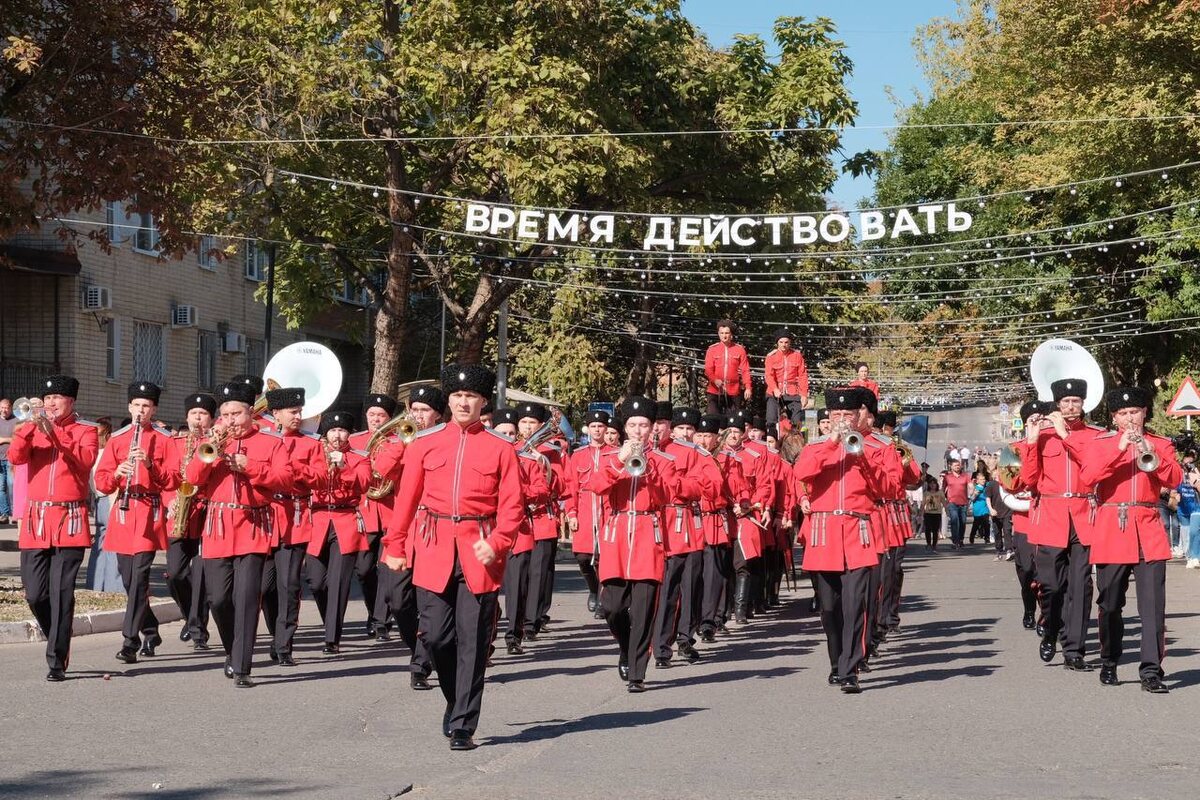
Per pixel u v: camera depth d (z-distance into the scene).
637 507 11.21
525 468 13.36
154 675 11.66
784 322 43.09
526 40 24.81
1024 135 36.56
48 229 30.22
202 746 8.65
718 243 35.12
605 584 11.24
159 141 18.80
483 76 24.97
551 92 24.25
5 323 30.52
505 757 8.38
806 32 28.53
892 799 7.25
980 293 42.72
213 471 11.31
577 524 15.24
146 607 12.41
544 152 24.19
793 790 7.46
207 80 20.77
